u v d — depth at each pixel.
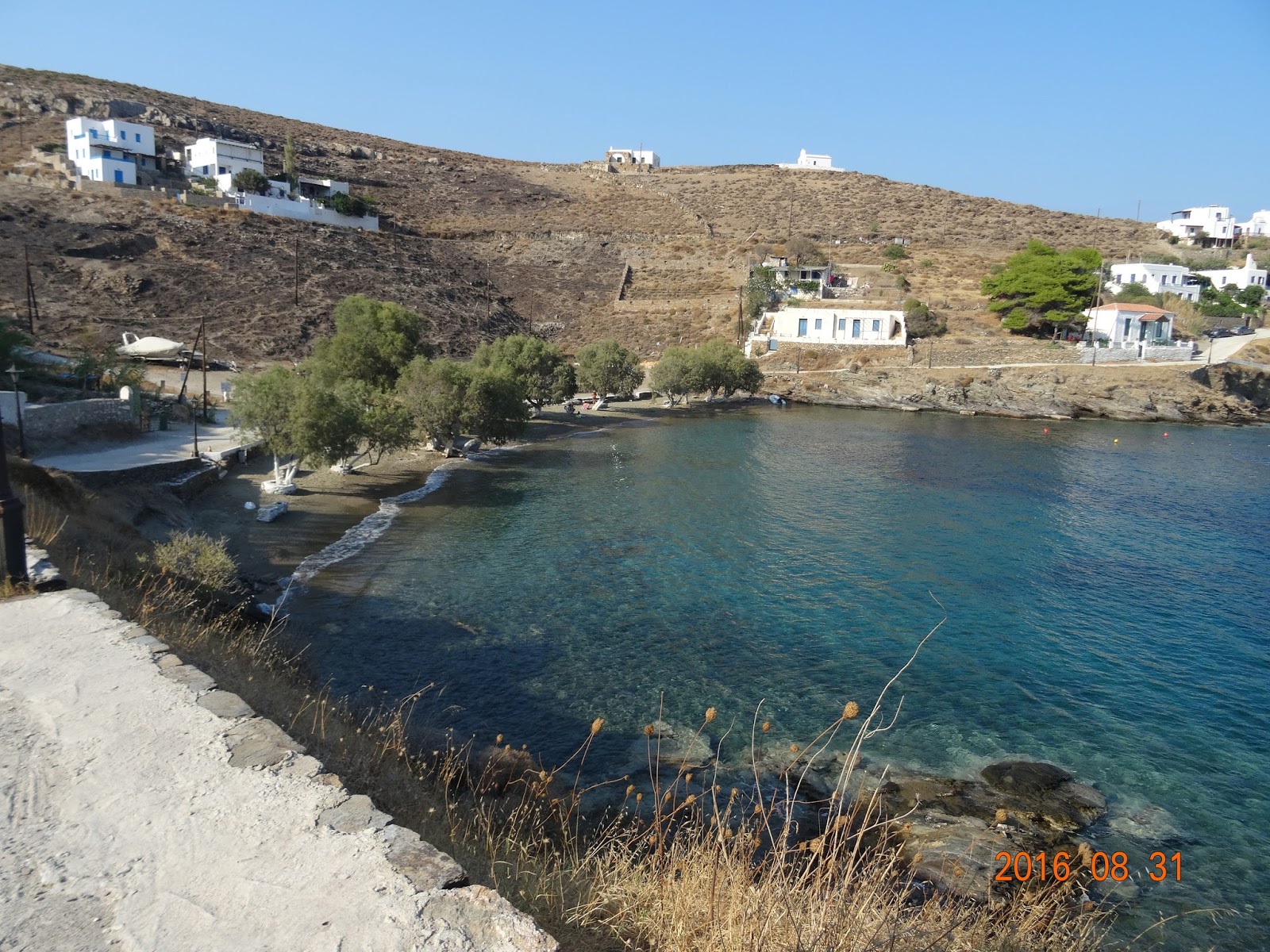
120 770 5.73
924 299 104.50
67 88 124.50
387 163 151.50
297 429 34.56
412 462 47.06
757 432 65.81
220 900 4.39
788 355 93.06
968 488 43.75
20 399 31.03
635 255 124.88
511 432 52.66
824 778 14.84
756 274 109.12
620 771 14.75
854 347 93.44
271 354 67.50
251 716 6.68
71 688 7.05
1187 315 99.06
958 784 14.90
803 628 22.94
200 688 7.15
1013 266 97.31
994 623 23.78
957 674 20.06
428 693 17.84
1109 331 88.69
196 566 18.58
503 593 25.14
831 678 19.66
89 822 5.10
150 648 8.02
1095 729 17.39
